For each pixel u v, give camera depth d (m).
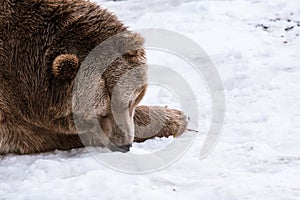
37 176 10.55
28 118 11.86
